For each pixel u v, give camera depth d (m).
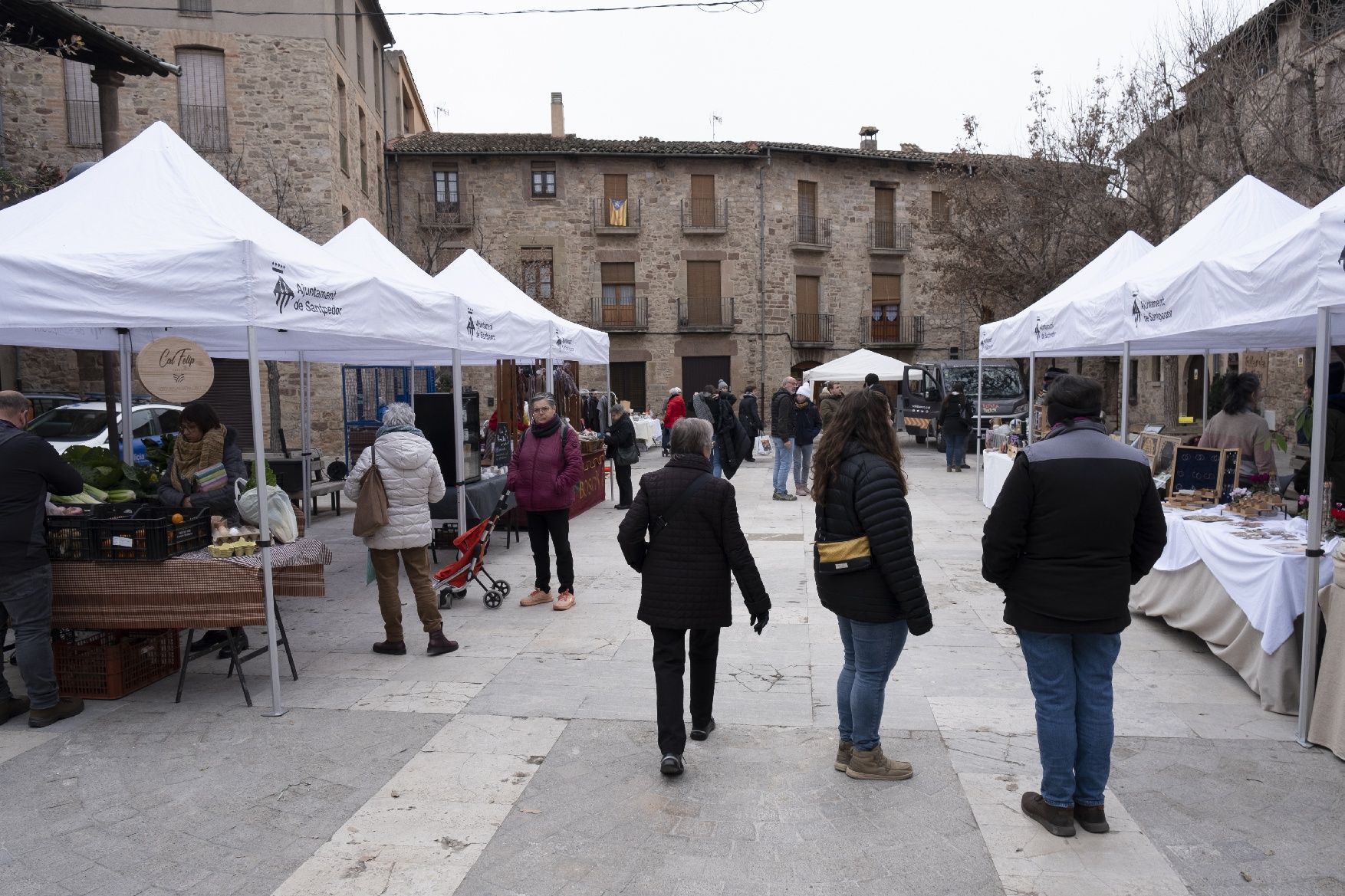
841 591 3.43
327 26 18.36
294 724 4.37
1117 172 16.44
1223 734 4.08
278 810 3.47
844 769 3.72
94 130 17.28
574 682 4.95
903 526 3.30
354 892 2.89
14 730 4.32
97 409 12.42
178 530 4.62
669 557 3.73
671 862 3.05
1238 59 12.52
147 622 4.55
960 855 3.07
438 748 4.05
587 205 26.69
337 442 18.94
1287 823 3.25
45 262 4.26
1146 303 5.97
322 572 4.95
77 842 3.25
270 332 7.48
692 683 4.05
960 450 16.39
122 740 4.19
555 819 3.36
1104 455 3.04
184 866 3.07
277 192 17.50
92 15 17.31
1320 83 11.95
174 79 17.67
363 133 22.55
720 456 12.55
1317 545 3.93
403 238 25.66
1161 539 3.10
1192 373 18.75
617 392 27.86
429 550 9.11
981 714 4.38
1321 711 3.88
